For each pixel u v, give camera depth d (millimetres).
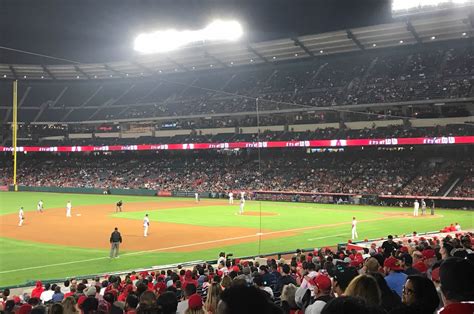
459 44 72500
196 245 32062
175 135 91438
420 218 48438
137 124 95500
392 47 76250
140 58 83562
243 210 56469
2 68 92875
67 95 103125
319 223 43688
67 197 76875
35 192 88000
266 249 30328
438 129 66062
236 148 83625
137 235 36375
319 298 6039
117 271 24375
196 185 81688
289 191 72500
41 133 101375
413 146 72125
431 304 4586
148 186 85125
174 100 92688
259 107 81062
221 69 91625
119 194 84500
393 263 8633
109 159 100125
